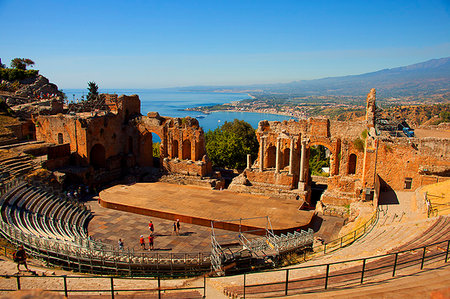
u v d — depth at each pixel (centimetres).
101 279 2166
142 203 4150
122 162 5784
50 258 2533
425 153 3831
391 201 3719
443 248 2112
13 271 2062
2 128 5359
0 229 2666
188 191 4697
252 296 1731
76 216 3691
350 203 4194
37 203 3428
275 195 4572
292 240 2941
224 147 7081
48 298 905
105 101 5969
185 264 2711
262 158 4931
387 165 3991
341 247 2842
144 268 2673
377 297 1415
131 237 3344
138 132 5734
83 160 5159
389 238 2678
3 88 7881
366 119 4431
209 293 1872
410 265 1886
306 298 1535
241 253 2691
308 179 5225
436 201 3338
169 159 5506
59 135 5350
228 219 3644
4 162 4153
